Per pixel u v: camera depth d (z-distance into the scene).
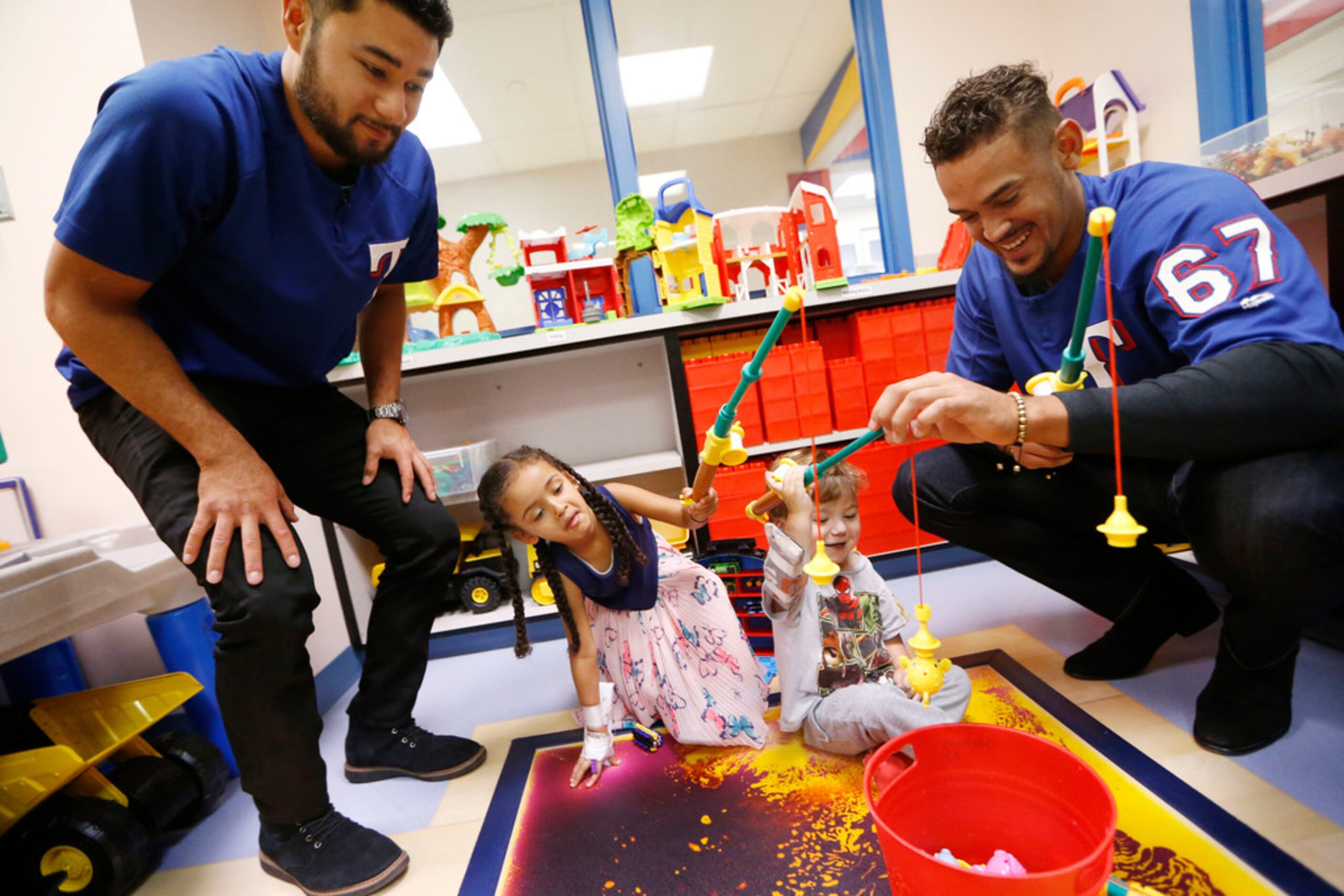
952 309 1.58
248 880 0.91
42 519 1.36
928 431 0.70
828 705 0.94
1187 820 0.73
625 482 2.01
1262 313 0.71
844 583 1.05
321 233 0.87
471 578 1.67
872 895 0.71
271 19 1.81
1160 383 0.70
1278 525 0.71
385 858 0.85
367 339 1.16
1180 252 0.78
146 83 0.70
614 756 1.05
